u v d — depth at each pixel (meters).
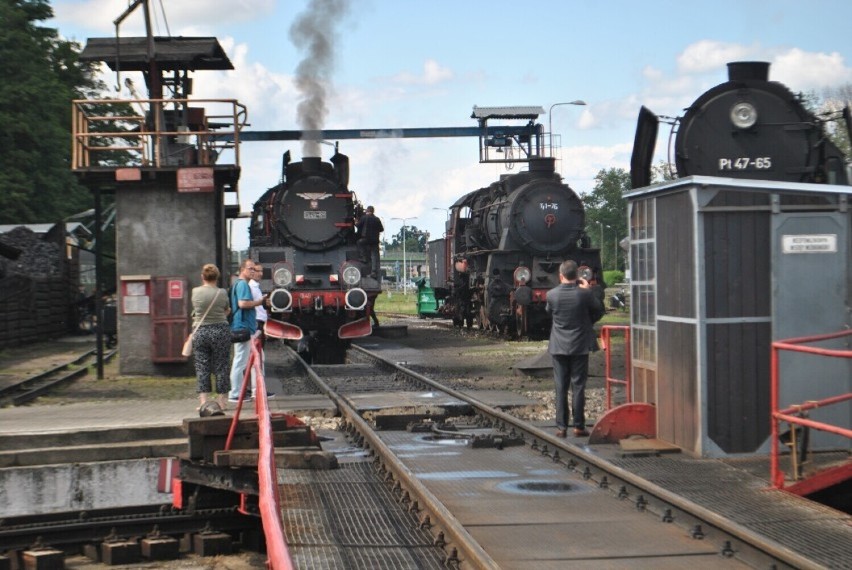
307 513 8.35
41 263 33.88
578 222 30.38
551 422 13.08
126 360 18.27
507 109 46.94
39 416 12.62
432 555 7.15
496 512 8.23
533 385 17.92
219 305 12.38
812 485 8.43
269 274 25.20
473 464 10.43
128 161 53.09
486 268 32.66
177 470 11.06
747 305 9.86
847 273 9.93
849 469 8.32
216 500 11.34
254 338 10.86
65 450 10.88
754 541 6.57
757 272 9.87
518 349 26.50
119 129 52.97
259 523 11.27
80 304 36.19
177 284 18.19
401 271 169.12
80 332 36.06
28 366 22.41
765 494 8.28
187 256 18.33
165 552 10.69
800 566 6.06
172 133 18.27
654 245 10.79
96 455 10.96
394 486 9.33
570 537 7.39
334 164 28.00
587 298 11.43
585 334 11.47
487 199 34.19
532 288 30.02
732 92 13.56
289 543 7.35
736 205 9.82
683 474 9.09
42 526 10.72
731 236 9.82
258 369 10.50
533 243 30.05
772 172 13.62
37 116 47.91
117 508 11.07
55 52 53.75
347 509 8.54
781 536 7.04
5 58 47.09
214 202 18.39
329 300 24.80
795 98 13.68
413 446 11.69
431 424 13.07
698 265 9.77
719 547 7.06
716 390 9.82
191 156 18.95
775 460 8.52
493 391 16.92
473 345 28.94
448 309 39.62
